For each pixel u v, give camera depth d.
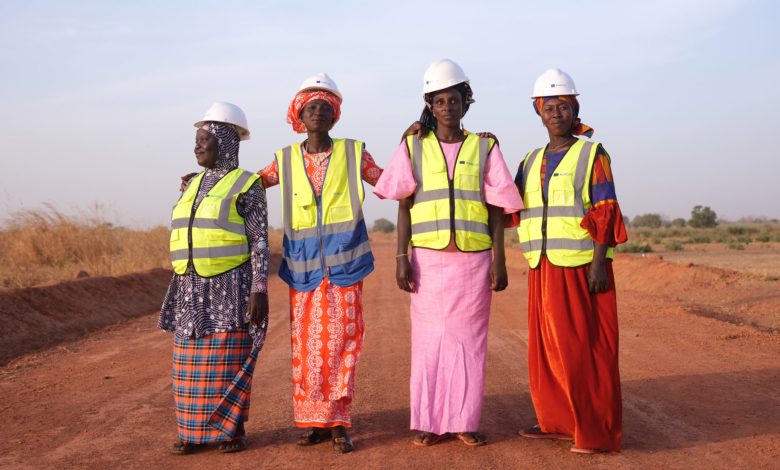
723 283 14.69
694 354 7.61
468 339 4.57
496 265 4.65
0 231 17.84
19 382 6.70
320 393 4.53
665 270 16.66
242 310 4.50
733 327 9.55
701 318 10.42
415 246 4.66
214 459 4.38
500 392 6.14
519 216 4.79
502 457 4.33
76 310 10.62
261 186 4.71
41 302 10.07
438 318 4.57
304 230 4.70
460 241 4.53
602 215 4.43
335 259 4.59
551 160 4.65
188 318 4.43
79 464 4.27
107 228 20.05
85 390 6.34
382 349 8.44
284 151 4.86
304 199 4.66
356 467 4.19
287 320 11.25
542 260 4.59
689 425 4.94
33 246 16.98
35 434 4.93
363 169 4.80
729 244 42.03
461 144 4.64
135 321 11.41
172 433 4.96
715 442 4.54
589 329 4.43
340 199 4.68
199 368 4.43
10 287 11.24
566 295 4.47
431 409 4.55
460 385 4.54
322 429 4.72
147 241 21.34
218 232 4.48
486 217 4.64
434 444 4.62
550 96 4.60
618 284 17.70
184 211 4.55
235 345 4.48
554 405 4.52
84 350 8.60
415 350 4.64
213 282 4.46
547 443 4.60
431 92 4.58
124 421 5.27
